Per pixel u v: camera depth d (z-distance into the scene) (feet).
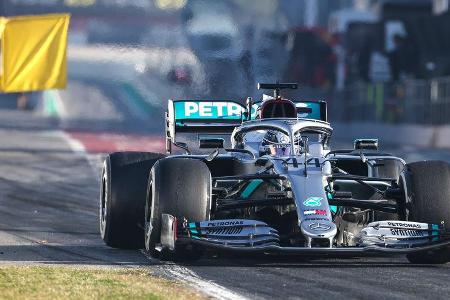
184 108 144.97
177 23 468.34
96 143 343.87
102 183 136.46
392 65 461.78
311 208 111.34
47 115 517.96
